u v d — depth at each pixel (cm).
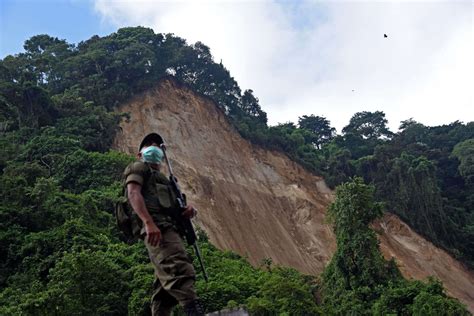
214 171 6862
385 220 7362
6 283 3462
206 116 7450
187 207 543
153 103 7031
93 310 2822
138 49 7181
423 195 7569
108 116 6303
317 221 7206
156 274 520
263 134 7900
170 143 6762
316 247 6906
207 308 3222
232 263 4291
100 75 6962
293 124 10181
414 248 7181
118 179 5216
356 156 9431
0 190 4131
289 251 6606
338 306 4356
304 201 7362
